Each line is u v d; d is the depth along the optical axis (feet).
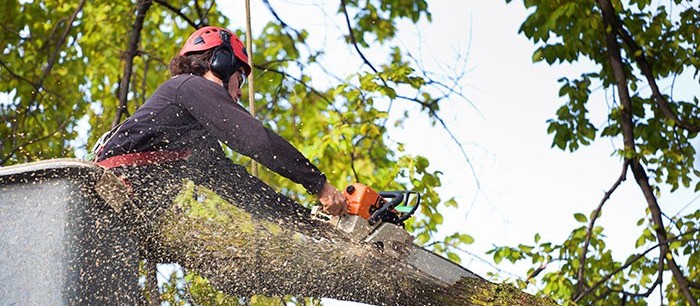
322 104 64.85
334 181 58.54
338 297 28.96
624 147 55.67
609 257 56.65
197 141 26.20
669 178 58.49
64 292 22.80
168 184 25.59
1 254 23.00
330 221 27.20
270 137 25.73
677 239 54.29
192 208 25.77
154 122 25.68
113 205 23.86
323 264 27.68
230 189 26.76
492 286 30.09
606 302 57.72
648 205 56.29
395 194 28.09
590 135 59.06
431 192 56.59
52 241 23.03
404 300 29.07
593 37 56.24
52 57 60.64
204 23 69.00
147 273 25.96
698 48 58.13
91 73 65.67
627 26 58.80
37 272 22.90
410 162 56.39
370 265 27.73
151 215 25.29
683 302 56.65
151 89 68.39
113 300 23.67
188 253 26.55
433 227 56.59
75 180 23.40
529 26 55.67
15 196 23.29
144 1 59.67
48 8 67.77
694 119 59.77
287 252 27.35
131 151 25.43
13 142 58.90
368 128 55.67
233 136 25.61
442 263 29.30
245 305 30.30
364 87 53.83
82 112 64.90
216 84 26.22
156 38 69.00
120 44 65.72
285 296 30.27
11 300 22.77
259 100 67.10
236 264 27.27
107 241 23.85
